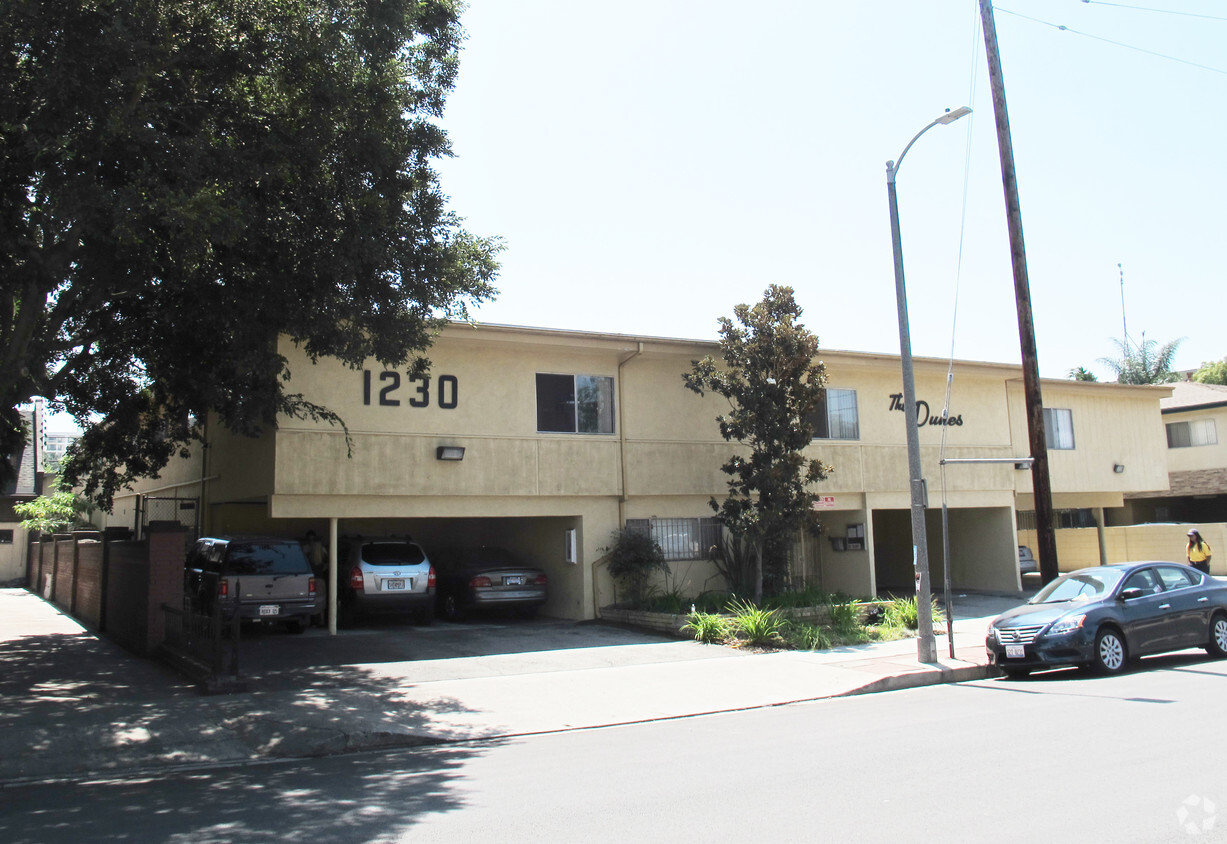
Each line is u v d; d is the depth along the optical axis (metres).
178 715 9.94
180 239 9.84
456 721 10.14
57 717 9.77
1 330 11.40
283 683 12.01
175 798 7.14
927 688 12.25
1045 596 13.71
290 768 8.32
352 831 5.98
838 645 15.40
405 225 12.32
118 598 15.84
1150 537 27.94
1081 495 27.28
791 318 17.77
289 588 15.58
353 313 12.22
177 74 10.70
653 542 18.42
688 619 16.08
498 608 19.11
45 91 9.43
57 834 6.11
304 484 15.84
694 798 6.59
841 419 21.30
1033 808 6.00
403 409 16.83
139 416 17.20
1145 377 48.75
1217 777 6.68
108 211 9.78
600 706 10.96
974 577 24.30
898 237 13.81
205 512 20.88
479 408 17.48
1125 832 5.45
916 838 5.46
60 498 30.22
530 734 9.80
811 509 17.86
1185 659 13.66
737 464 18.09
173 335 13.59
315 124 10.98
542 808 6.45
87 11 9.38
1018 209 15.61
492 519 22.48
